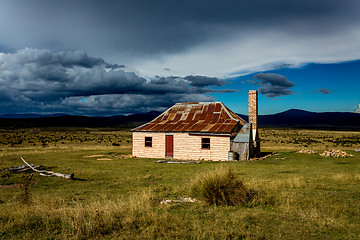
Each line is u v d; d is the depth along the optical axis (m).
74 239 5.11
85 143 56.47
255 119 26.22
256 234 5.19
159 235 5.24
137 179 12.95
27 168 16.84
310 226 5.62
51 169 16.83
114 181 12.60
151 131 25.81
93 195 9.46
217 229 5.41
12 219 6.39
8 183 12.41
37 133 88.38
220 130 22.91
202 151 23.53
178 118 28.47
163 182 12.02
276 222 5.93
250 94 26.58
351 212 6.57
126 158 24.89
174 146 24.83
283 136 87.44
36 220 6.20
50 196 9.23
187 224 5.85
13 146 45.53
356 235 5.10
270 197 7.88
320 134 102.44
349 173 13.39
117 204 7.39
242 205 7.38
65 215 6.29
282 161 20.53
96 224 5.66
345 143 55.34
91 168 17.25
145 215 6.37
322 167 16.75
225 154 22.48
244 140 22.20
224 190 7.63
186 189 9.53
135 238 5.14
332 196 8.29
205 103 29.23
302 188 9.67
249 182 10.12
